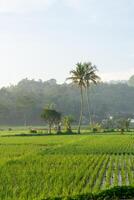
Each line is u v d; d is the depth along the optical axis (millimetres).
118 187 29297
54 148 68500
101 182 35188
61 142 86062
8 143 84188
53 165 45000
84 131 157750
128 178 36844
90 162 47625
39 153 59250
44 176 36938
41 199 26672
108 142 84125
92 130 154750
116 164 46438
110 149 66312
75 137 109500
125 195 28562
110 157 54375
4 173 38844
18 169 41719
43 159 50938
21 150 65438
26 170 40875
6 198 27547
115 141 87688
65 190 30297
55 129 162625
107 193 28453
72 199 27062
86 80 156125
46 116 149000
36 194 29109
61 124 160500
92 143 81188
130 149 66375
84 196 27531
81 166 43969
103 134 129750
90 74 155875
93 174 38156
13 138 106750
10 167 43281
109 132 147750
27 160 49750
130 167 43719
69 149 66500
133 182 34031
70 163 46656
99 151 62750
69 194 29094
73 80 156500
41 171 40250
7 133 140375
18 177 36375
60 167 43219
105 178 37188
